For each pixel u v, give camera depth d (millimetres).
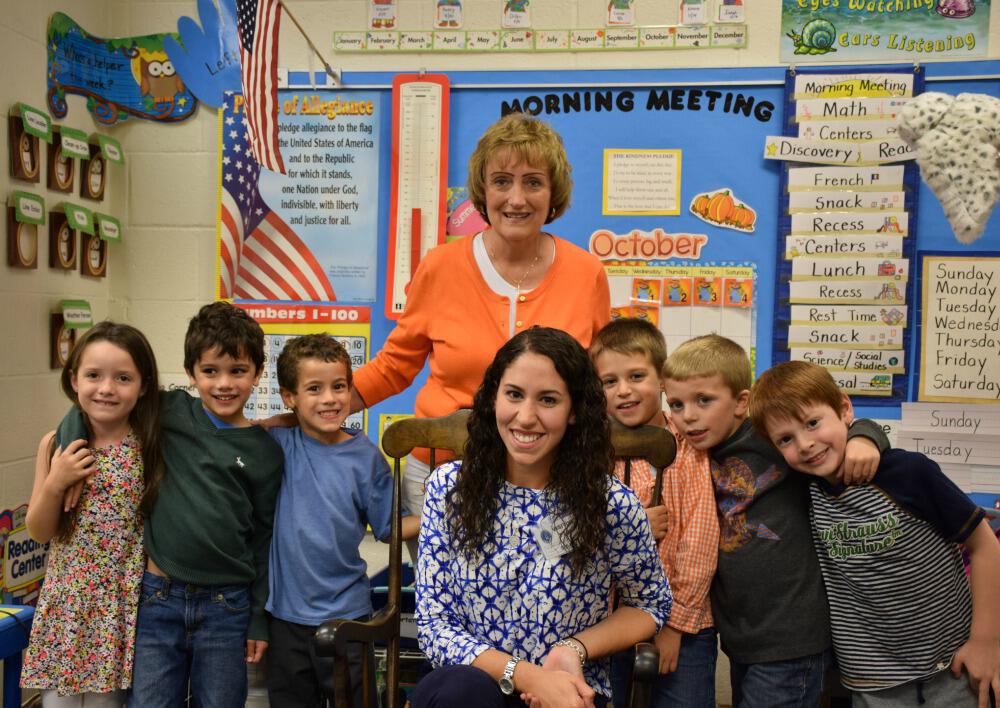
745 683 1435
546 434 1188
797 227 2041
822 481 1405
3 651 1397
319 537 1523
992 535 1349
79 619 1420
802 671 1393
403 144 2137
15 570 1856
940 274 2004
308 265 2186
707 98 2064
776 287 2062
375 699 1566
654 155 2088
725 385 1448
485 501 1244
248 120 1820
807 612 1392
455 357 1572
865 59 2014
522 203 1478
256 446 1526
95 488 1445
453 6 2117
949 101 1793
